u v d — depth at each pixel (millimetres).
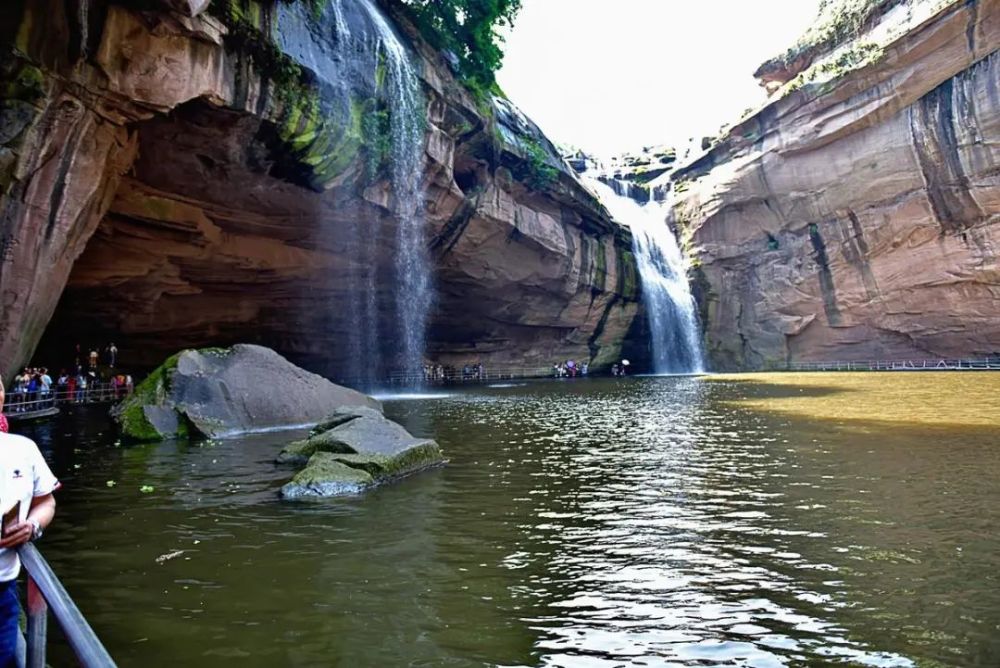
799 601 4895
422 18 26266
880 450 11258
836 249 41344
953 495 7984
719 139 46656
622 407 20844
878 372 36781
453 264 32844
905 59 35719
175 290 25500
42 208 14414
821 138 40031
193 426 13961
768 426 14992
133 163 19172
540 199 36656
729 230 46188
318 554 6172
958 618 4527
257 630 4527
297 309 30594
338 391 18266
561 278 39281
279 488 9055
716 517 7312
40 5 12758
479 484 9273
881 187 38438
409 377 35625
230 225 23969
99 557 6086
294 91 19266
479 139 29594
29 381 19000
